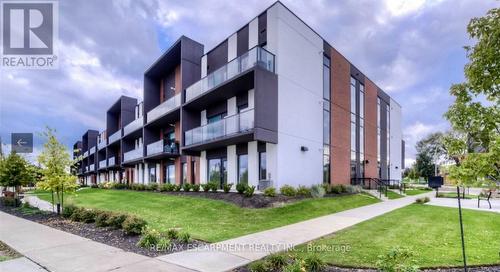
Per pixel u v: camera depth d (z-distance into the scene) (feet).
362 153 82.07
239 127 49.93
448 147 13.55
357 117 80.59
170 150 76.64
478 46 11.55
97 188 107.96
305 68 58.85
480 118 12.52
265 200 43.39
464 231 28.35
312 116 59.98
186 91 67.36
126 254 21.54
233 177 57.06
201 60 71.20
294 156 53.57
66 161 45.27
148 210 45.06
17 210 51.29
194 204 46.16
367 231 28.94
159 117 76.84
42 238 27.48
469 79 12.33
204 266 18.70
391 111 108.17
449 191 95.61
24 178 64.34
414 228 30.14
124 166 114.52
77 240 26.45
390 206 50.24
